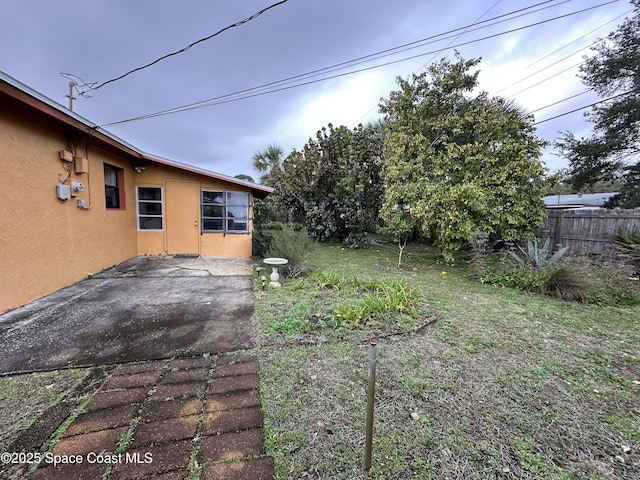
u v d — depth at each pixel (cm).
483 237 582
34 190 393
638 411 191
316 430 170
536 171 585
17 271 365
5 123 347
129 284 485
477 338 297
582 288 430
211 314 353
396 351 266
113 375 222
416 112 737
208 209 761
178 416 178
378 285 458
